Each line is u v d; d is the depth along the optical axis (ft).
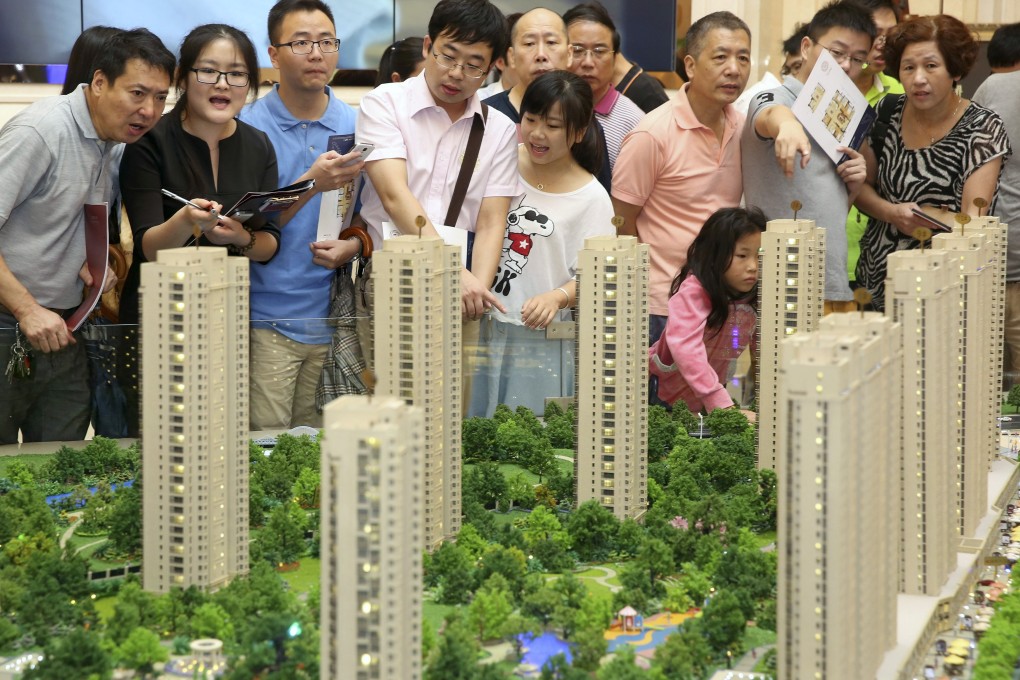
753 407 39.47
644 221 42.06
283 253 38.75
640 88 47.93
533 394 37.37
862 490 18.52
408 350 27.02
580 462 30.48
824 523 17.72
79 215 34.12
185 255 24.27
